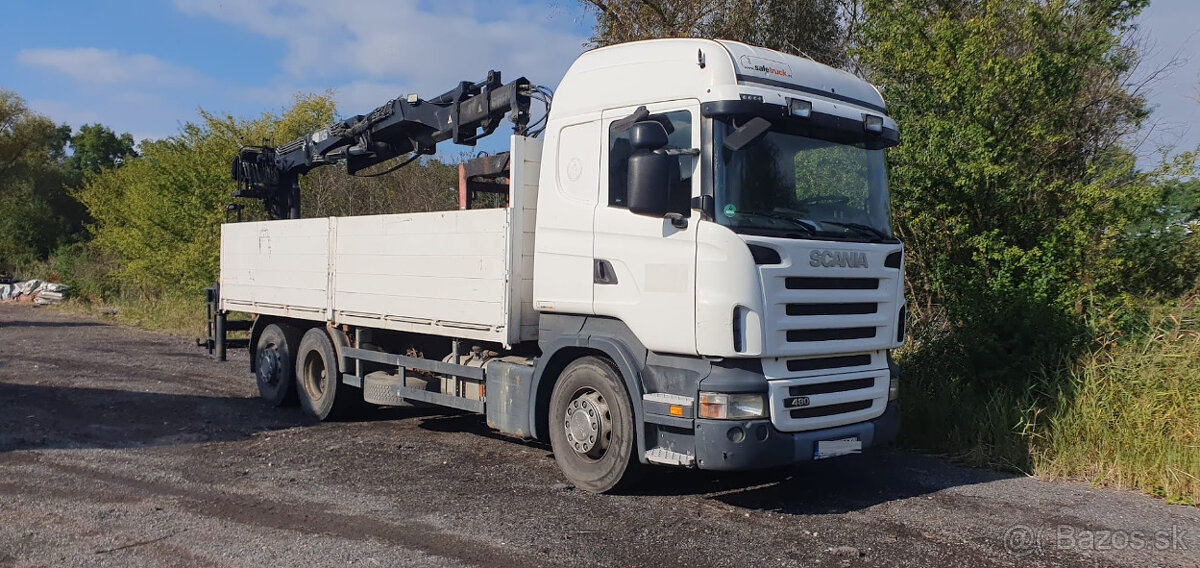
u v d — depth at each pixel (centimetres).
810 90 643
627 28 1753
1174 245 952
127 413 986
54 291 2981
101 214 2730
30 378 1242
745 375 580
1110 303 898
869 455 798
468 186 871
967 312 921
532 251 724
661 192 595
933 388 883
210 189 2067
